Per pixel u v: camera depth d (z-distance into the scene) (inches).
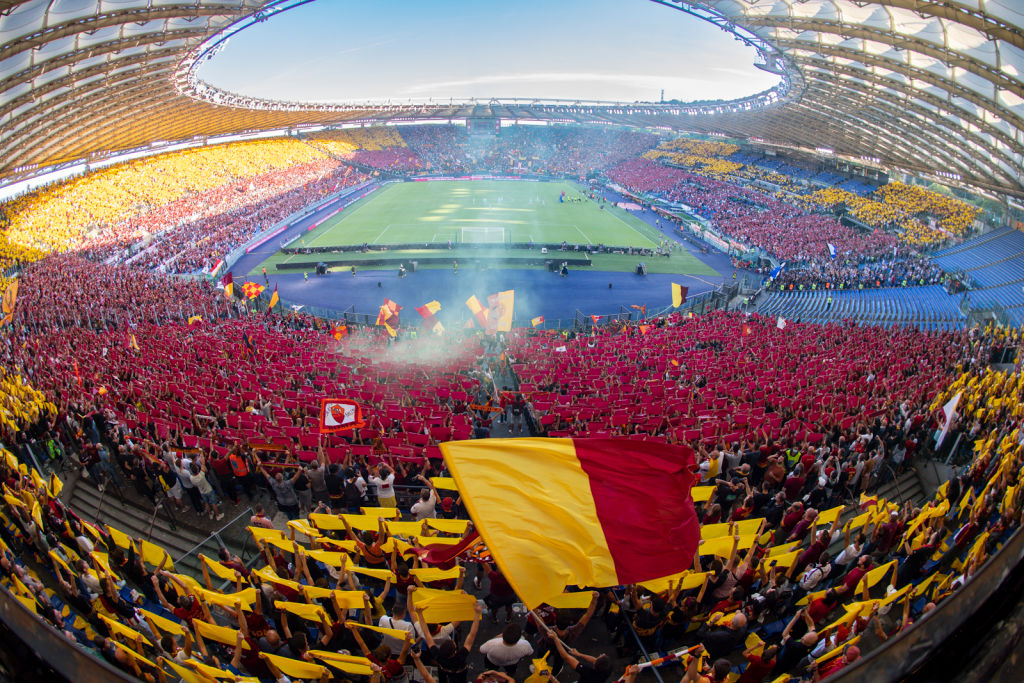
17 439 674.2
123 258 2383.1
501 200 3983.8
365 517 478.6
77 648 123.0
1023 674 109.7
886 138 3014.3
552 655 381.7
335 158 4980.3
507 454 273.4
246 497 660.7
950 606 119.2
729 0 2009.1
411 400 919.7
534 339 1424.7
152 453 657.0
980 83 1765.5
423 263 2491.4
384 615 369.1
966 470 660.1
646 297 2126.0
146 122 3208.7
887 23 1700.3
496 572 403.9
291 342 1301.7
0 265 1871.3
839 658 305.4
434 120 5974.4
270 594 381.1
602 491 264.7
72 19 1574.8
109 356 1114.1
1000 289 2047.2
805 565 438.0
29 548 477.1
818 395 884.6
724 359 1182.9
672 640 412.8
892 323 1796.3
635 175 4825.3
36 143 2546.8
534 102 6619.1
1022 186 2194.9
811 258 2529.5
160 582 428.8
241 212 3159.5
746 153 4781.0
